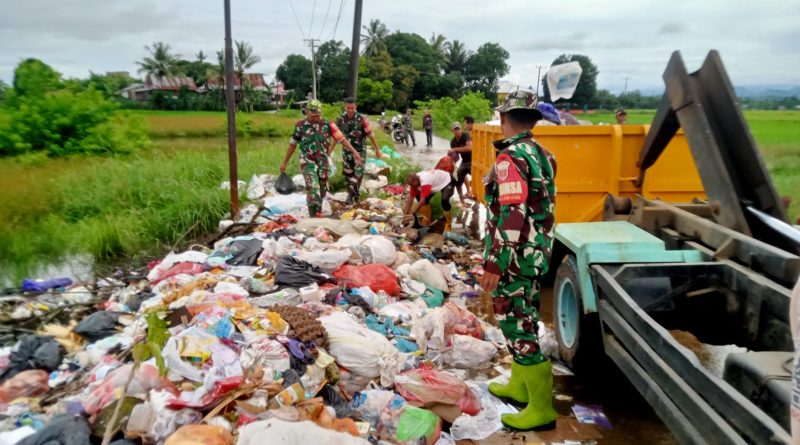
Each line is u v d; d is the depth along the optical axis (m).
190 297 4.54
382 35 99.69
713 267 3.43
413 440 3.23
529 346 3.50
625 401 3.94
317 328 3.76
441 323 4.56
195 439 2.56
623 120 9.77
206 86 81.69
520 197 3.18
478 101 44.06
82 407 3.09
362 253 6.09
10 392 3.54
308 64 97.06
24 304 5.30
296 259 5.71
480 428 3.49
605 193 5.82
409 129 28.61
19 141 16.53
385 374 3.75
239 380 3.05
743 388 2.31
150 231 8.23
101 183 10.20
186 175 11.29
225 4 8.50
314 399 3.21
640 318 2.94
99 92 18.58
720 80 4.01
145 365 3.17
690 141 4.03
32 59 18.33
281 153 15.08
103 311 4.69
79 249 7.52
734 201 3.65
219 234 7.82
